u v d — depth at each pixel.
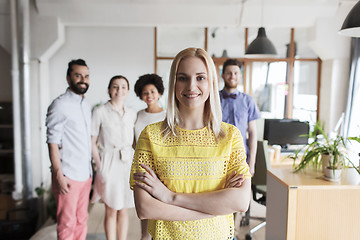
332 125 5.46
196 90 1.11
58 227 2.43
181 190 1.13
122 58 5.63
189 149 1.13
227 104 2.80
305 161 2.43
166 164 1.13
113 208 2.62
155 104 2.71
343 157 2.19
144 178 1.10
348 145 2.87
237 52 5.82
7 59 5.39
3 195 4.89
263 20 5.04
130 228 3.50
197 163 1.13
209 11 4.96
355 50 4.94
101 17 4.98
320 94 5.81
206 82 1.12
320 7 4.91
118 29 5.59
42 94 5.20
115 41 5.61
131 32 5.61
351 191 2.15
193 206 1.09
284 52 5.81
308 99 5.90
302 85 5.87
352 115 5.00
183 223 1.12
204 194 1.10
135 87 2.71
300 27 5.63
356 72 4.96
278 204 2.33
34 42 4.99
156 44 5.68
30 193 4.82
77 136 2.42
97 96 5.64
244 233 3.39
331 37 5.11
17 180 4.82
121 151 2.61
